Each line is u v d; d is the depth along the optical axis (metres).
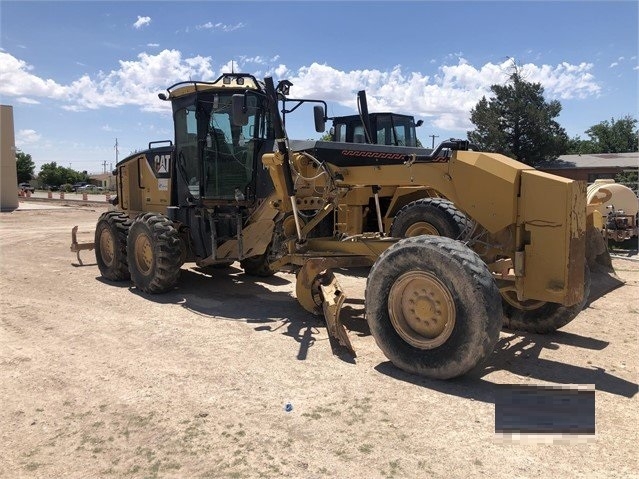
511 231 4.72
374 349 5.27
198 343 5.53
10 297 7.73
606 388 4.31
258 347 5.38
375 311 4.68
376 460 3.27
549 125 34.19
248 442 3.51
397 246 4.54
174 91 7.89
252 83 7.72
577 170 36.00
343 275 9.48
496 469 3.17
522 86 33.97
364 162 6.94
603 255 8.53
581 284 4.46
